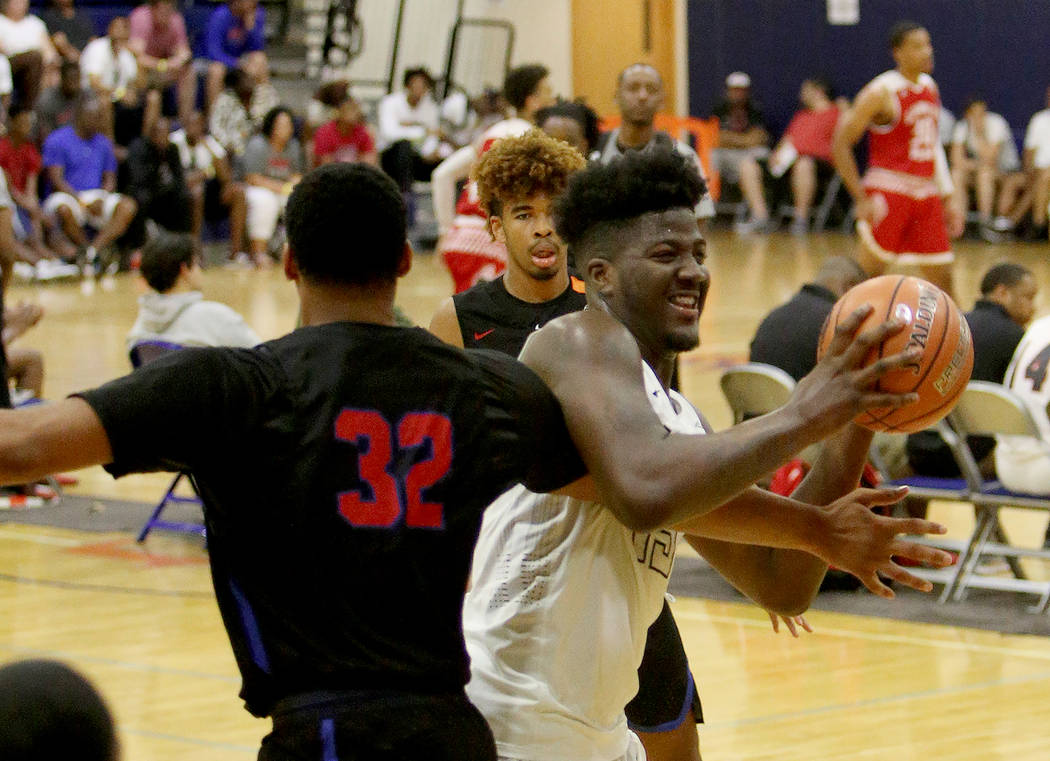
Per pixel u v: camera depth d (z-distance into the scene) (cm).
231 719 543
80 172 1858
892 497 286
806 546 285
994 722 537
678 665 394
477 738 252
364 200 254
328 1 2541
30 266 1817
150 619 667
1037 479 678
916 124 1155
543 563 294
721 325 1471
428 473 251
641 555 298
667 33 2691
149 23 2069
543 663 293
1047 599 671
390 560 246
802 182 2328
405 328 259
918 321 276
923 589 284
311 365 249
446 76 2328
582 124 756
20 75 1886
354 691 243
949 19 2344
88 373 1208
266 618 245
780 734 527
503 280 493
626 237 284
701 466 246
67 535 816
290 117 2033
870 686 577
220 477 243
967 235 2236
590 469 263
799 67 2519
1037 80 2259
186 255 793
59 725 166
